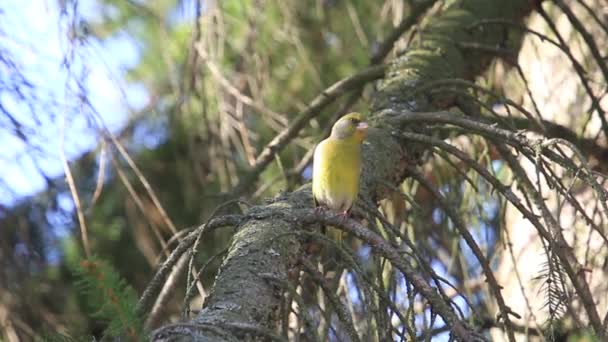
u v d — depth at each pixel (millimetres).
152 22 14695
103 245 14352
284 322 7867
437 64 11695
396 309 7250
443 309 7172
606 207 7762
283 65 14328
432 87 10852
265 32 13672
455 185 11898
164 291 10289
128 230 14555
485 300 12266
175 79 12703
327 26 14734
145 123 14633
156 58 14680
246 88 13672
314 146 12141
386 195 10281
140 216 14516
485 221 11688
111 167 14328
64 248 13656
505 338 12188
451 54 11938
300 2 14672
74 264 5027
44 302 13016
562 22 13539
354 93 12492
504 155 10008
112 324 5055
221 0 12516
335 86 12000
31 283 11734
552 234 8727
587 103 12836
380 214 9031
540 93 13406
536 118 11812
